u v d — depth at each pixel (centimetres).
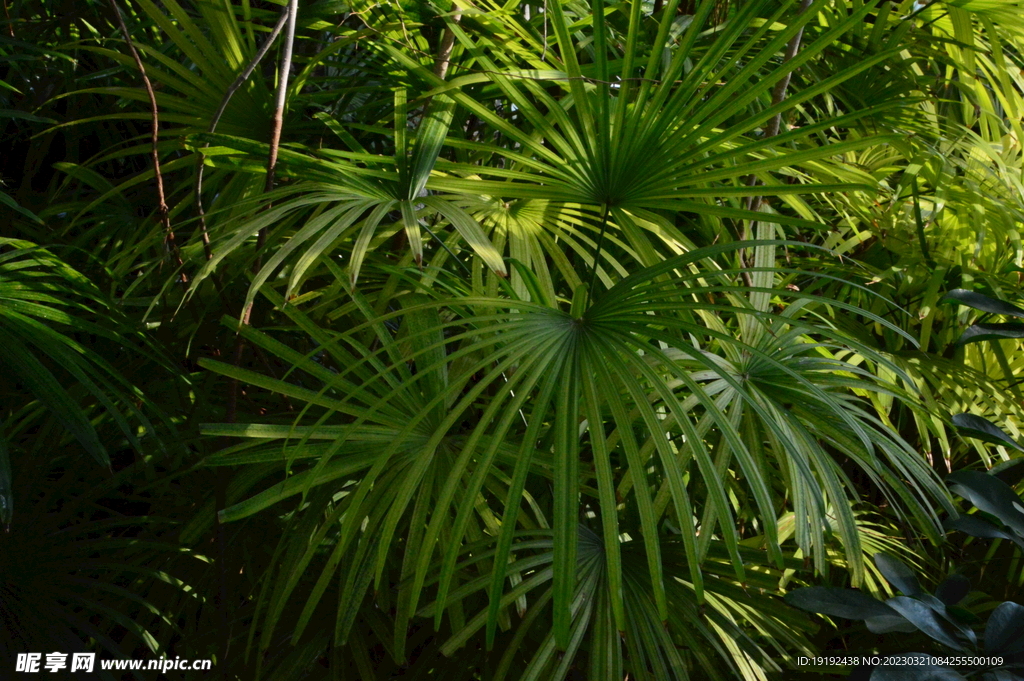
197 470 128
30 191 167
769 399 110
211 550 131
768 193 112
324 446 103
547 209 133
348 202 111
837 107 194
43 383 95
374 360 107
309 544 103
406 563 102
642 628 102
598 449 85
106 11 163
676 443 125
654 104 109
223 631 117
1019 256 157
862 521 148
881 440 109
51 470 136
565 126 114
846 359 147
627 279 103
